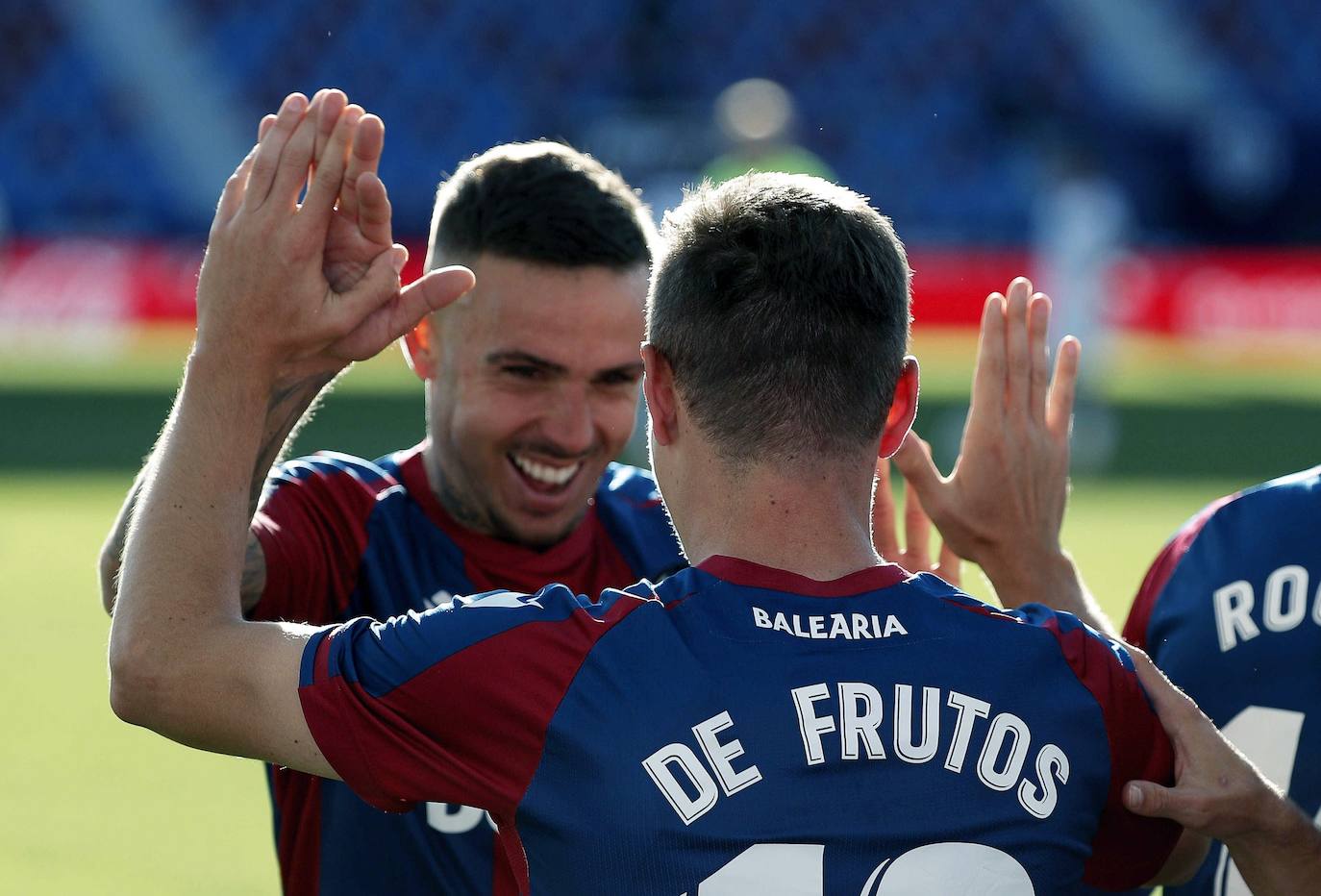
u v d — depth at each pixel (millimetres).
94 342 34656
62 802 10906
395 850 5117
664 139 41031
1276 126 44562
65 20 43781
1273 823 3832
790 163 23938
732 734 3500
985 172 44594
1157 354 36938
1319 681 4898
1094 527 19969
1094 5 46094
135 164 43344
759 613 3654
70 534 19078
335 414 27031
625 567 5906
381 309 3979
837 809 3488
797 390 3719
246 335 3816
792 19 45688
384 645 3658
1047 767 3629
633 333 5473
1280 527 5027
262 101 44281
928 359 36219
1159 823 3846
